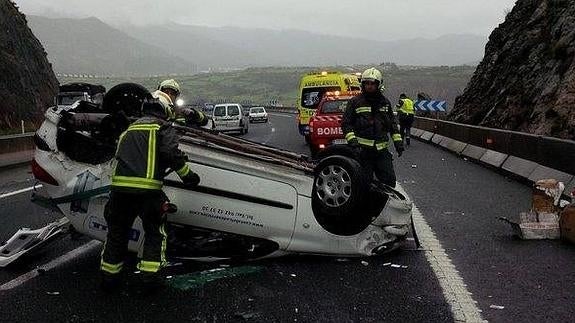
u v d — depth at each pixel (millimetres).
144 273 4465
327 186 5363
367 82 6449
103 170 5070
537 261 5348
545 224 6215
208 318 4043
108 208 4566
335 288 4656
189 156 5188
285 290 4617
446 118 26203
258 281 4848
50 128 5238
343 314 4102
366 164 6473
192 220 5188
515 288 4629
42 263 5395
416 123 25250
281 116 56875
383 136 6543
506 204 8266
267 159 5492
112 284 4535
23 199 9109
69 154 5242
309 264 5332
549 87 14602
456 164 13781
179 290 4617
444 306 4246
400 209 5590
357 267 5238
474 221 7137
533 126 14195
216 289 4645
